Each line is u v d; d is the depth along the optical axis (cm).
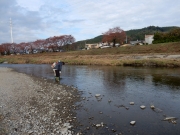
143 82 1669
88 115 859
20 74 2561
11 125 722
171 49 4994
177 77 1867
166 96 1170
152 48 5503
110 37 8912
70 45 11212
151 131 682
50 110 924
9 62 6016
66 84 1686
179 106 965
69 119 805
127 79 1861
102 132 678
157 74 2122
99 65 3694
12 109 935
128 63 3434
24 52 12112
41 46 11212
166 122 761
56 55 7175
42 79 2028
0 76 2339
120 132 677
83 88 1491
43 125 729
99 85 1603
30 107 973
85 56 5569
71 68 3216
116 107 977
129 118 816
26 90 1420
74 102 1080
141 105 999
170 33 7131
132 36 17912
